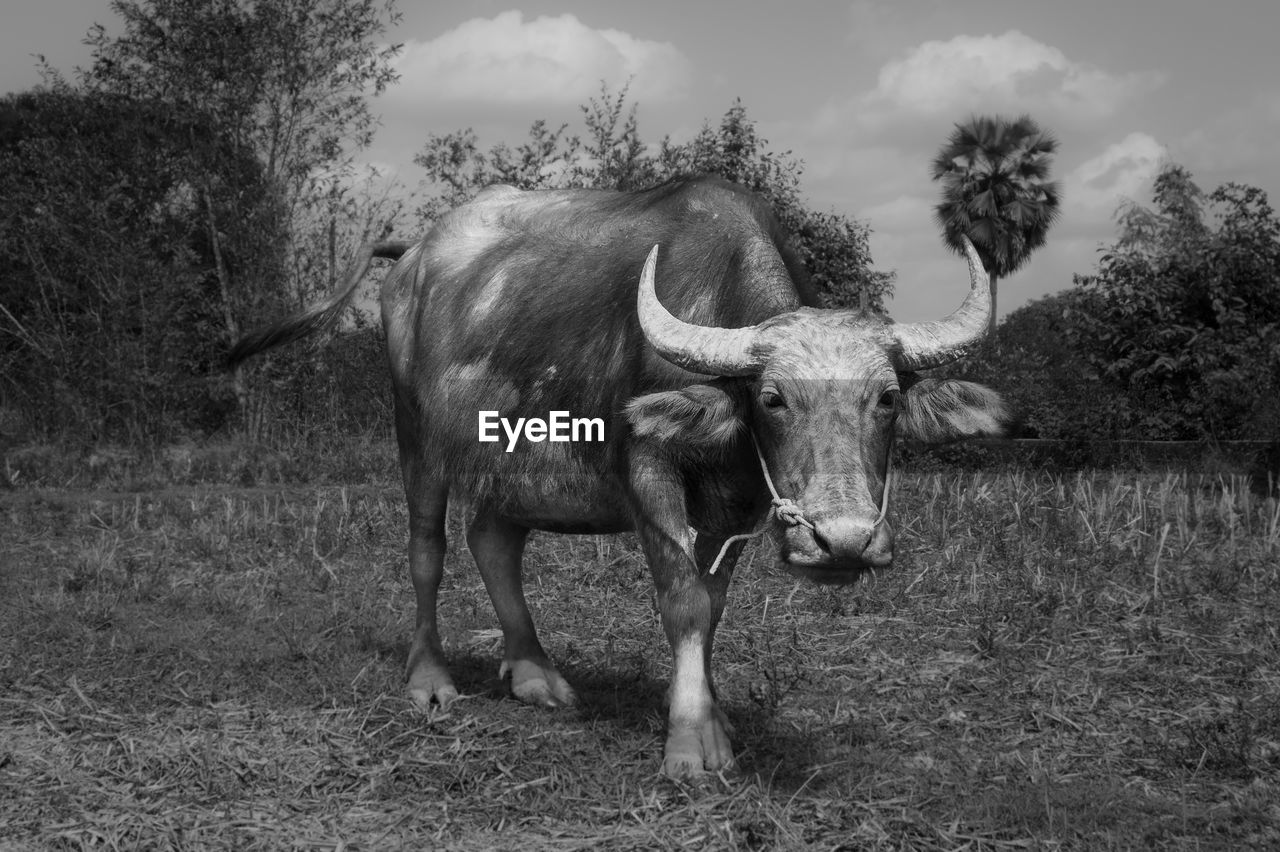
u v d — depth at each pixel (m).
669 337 4.30
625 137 17.39
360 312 17.73
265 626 7.05
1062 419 15.46
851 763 4.68
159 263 17.89
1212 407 15.12
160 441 16.95
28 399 17.67
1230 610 7.34
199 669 5.99
